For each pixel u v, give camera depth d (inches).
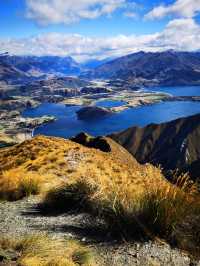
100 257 289.0
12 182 683.4
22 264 252.1
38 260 262.8
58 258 268.7
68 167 1040.8
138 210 335.6
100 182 544.4
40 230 369.7
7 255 268.8
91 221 390.3
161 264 278.2
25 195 611.2
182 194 330.0
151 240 316.8
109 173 992.9
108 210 355.3
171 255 292.4
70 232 356.5
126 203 345.7
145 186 365.1
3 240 312.2
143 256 289.9
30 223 406.9
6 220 428.1
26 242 299.9
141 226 324.2
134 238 322.7
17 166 1109.1
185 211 325.7
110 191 414.9
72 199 472.7
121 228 331.3
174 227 319.3
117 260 283.1
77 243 315.6
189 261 284.4
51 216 441.7
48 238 323.9
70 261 266.5
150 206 329.7
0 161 1291.8
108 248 306.7
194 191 330.6
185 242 307.7
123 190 390.0
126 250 300.8
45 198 517.3
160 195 332.8
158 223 322.3
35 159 1162.0
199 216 326.0
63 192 490.9
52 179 814.5
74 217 419.5
